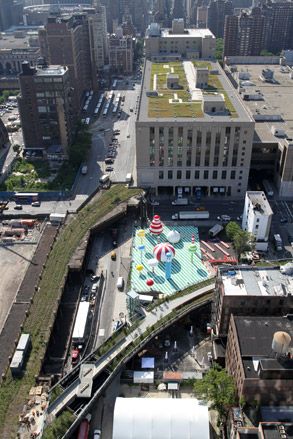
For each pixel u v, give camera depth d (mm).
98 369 118125
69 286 156375
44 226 187000
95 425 111750
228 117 194750
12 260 169125
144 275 158375
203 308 142875
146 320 133375
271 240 177875
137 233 174375
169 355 130000
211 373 108000
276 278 124625
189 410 104938
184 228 184875
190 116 196625
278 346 94188
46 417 107000
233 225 171125
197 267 162125
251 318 109812
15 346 127000
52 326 133500
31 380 117625
